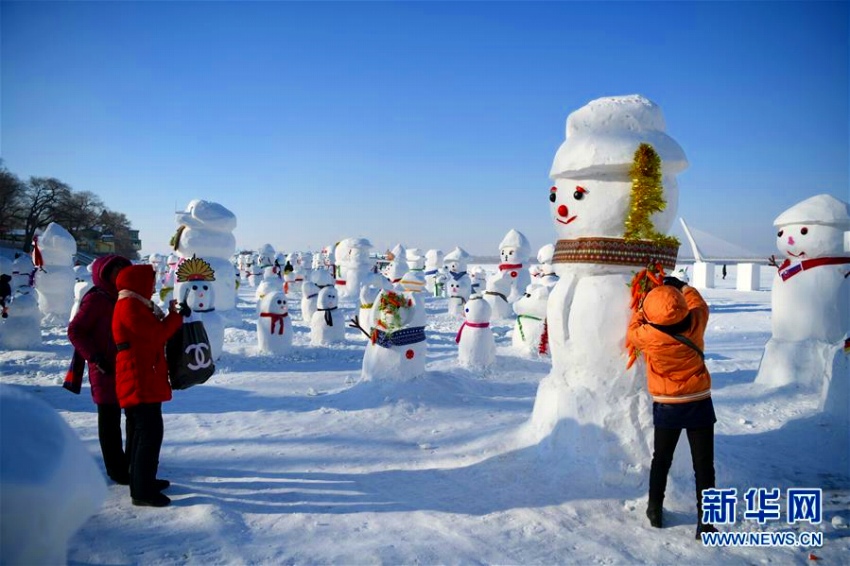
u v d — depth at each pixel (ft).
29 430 8.30
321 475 17.60
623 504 15.51
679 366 13.75
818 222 28.09
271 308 41.37
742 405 26.68
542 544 13.32
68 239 55.98
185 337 16.33
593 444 17.15
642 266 17.72
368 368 27.53
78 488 8.32
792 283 29.22
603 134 17.99
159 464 18.25
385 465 18.61
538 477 17.11
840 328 28.35
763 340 50.98
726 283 146.10
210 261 54.80
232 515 14.40
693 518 14.88
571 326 18.49
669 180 18.67
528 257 74.90
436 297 98.84
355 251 92.27
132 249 261.03
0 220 198.90
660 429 14.12
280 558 12.32
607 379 17.78
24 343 42.11
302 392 29.53
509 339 50.24
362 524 14.16
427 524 14.24
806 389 27.68
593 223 18.29
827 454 20.06
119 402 14.71
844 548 13.51
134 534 13.21
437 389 27.02
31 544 7.88
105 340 16.12
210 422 23.52
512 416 24.50
